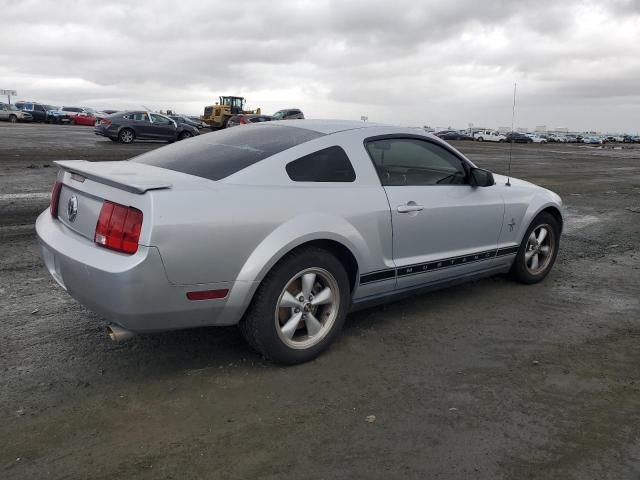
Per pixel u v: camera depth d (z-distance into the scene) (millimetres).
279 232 3221
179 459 2570
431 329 4199
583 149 48812
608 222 9133
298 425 2873
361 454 2648
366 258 3711
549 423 2963
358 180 3742
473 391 3283
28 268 5312
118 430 2773
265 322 3285
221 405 3031
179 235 2879
